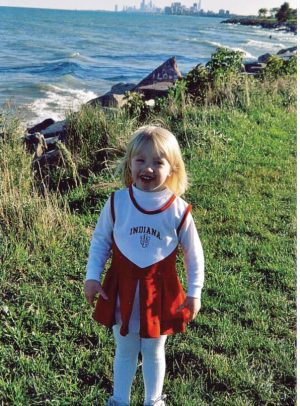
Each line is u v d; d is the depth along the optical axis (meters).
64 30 80.50
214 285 4.14
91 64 35.56
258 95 10.38
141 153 2.55
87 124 7.10
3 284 3.92
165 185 2.66
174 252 2.62
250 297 4.03
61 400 2.93
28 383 3.03
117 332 2.73
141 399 2.97
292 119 9.39
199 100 9.42
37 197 5.09
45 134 9.00
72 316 3.62
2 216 4.78
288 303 3.98
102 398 2.98
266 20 161.25
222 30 117.12
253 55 49.69
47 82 25.75
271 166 7.05
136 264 2.55
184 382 3.11
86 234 4.82
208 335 3.55
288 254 4.75
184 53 48.34
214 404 2.99
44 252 4.42
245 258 4.65
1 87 23.17
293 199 6.03
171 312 2.59
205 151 7.26
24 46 47.84
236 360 3.32
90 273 2.67
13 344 3.35
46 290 3.86
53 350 3.33
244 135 8.10
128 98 8.45
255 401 3.04
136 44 58.22
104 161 6.54
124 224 2.59
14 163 5.91
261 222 5.39
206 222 5.34
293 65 13.09
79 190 5.92
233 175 6.56
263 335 3.58
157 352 2.74
